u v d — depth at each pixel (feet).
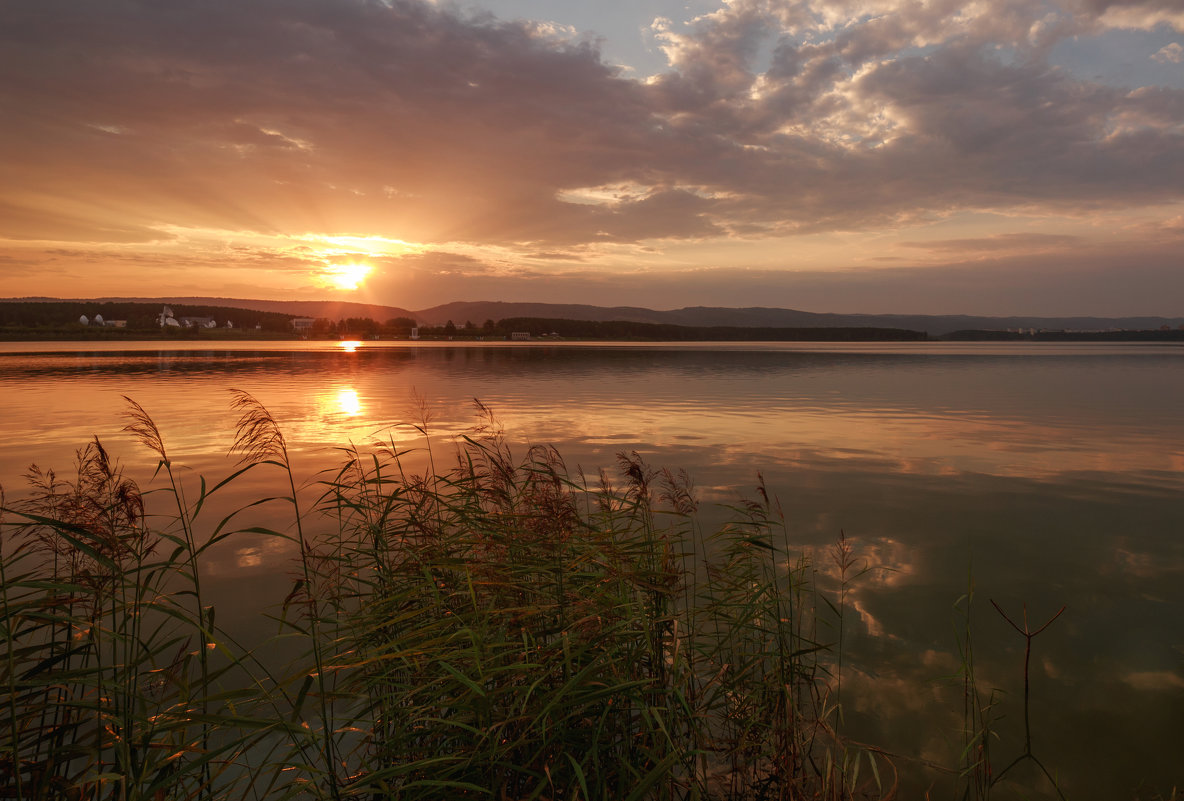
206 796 10.25
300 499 37.96
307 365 205.67
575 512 14.97
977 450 57.47
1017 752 15.47
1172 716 16.97
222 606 22.52
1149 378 153.48
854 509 37.04
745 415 81.46
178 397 100.01
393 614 13.91
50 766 9.24
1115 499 39.93
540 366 206.69
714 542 28.86
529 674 12.25
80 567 11.73
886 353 357.82
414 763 10.20
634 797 10.28
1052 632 21.75
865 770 14.67
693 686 14.69
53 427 67.41
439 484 21.03
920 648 20.58
